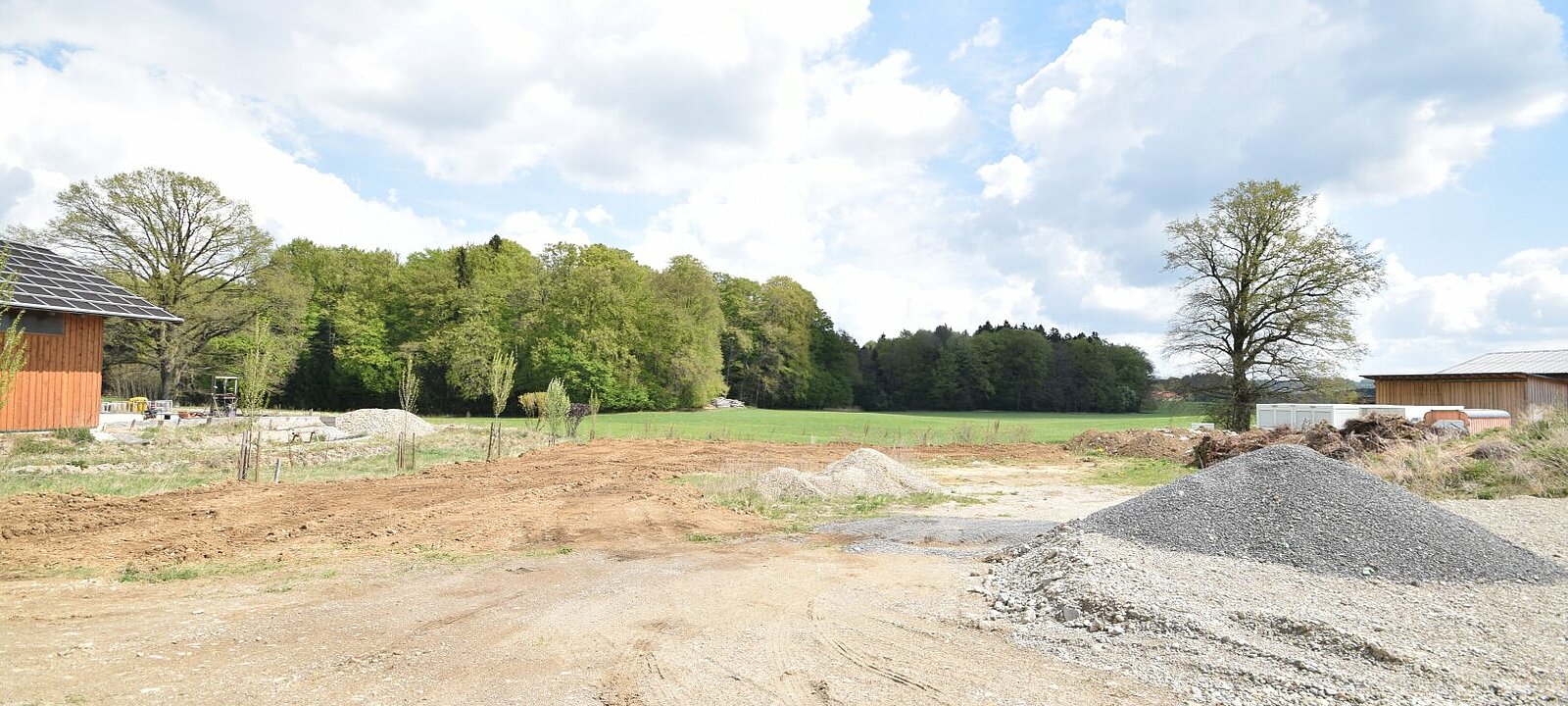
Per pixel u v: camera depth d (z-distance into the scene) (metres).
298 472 18.03
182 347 39.94
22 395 21.31
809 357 80.56
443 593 7.81
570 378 51.81
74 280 23.67
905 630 6.52
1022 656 5.81
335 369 57.94
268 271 41.06
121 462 17.44
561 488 15.01
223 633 6.35
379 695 5.00
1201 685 5.06
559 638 6.27
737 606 7.31
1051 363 87.00
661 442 28.58
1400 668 5.11
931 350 88.88
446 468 19.05
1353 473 9.21
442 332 53.31
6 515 10.95
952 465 23.36
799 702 4.90
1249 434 22.25
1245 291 34.97
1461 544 7.55
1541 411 16.11
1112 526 9.01
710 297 62.38
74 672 5.35
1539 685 4.71
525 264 61.16
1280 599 6.55
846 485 15.98
